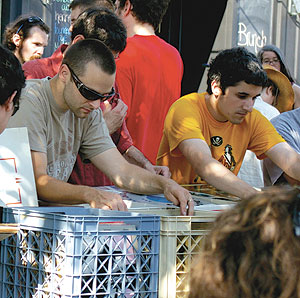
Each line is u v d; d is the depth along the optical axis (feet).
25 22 13.39
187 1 21.67
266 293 2.71
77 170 9.91
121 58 11.78
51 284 5.91
